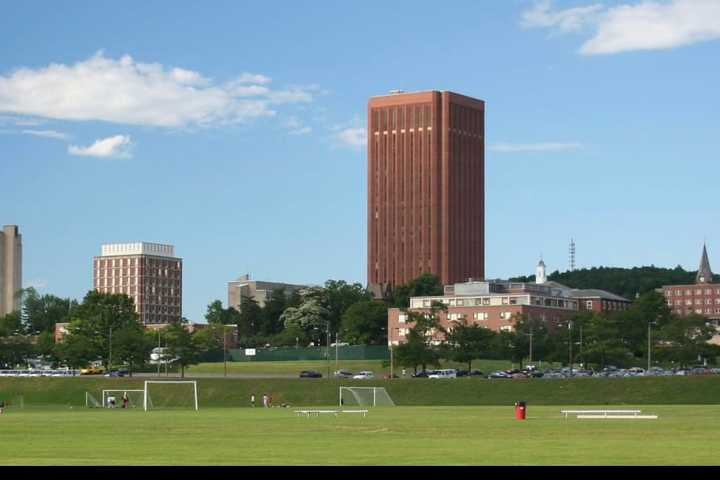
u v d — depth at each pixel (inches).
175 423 5403.5
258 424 5231.3
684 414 6210.6
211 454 3346.5
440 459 3161.9
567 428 4702.3
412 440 3941.9
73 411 7746.1
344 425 5078.7
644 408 7431.1
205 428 4857.3
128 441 3949.3
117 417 6348.4
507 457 3218.5
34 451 3491.6
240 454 3341.5
